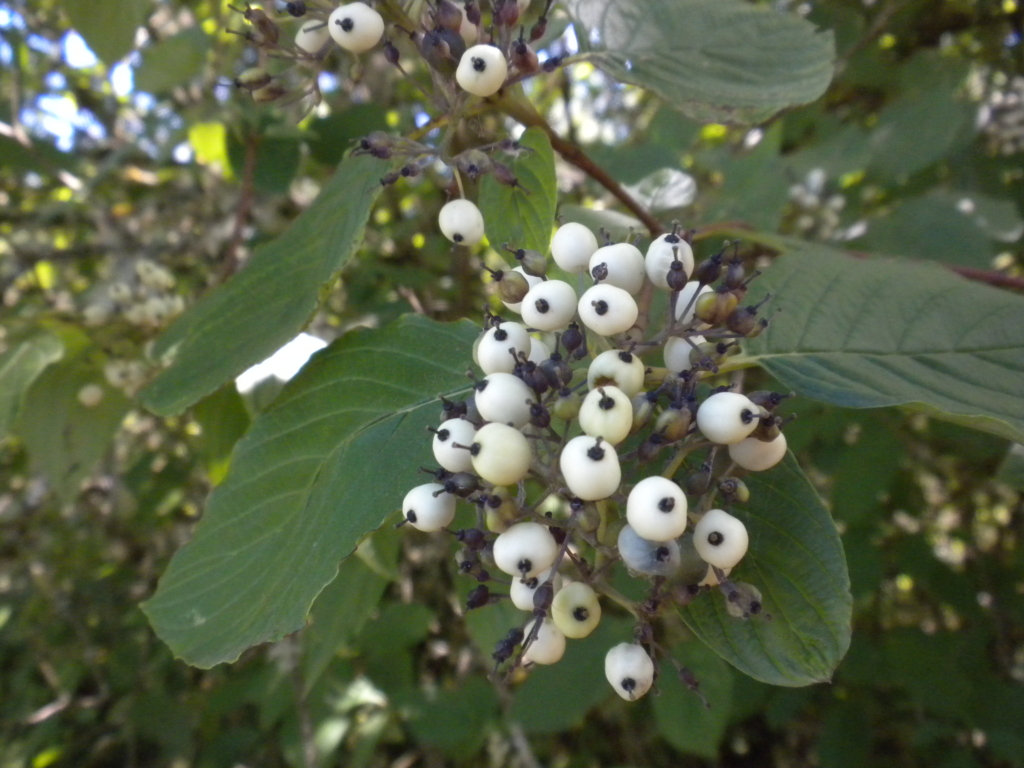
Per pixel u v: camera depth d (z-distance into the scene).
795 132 0.36
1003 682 0.30
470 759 0.35
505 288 0.12
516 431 0.10
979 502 0.41
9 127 0.29
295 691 0.31
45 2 0.39
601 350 0.11
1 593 0.47
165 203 0.36
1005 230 0.29
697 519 0.10
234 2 0.26
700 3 0.16
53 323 0.21
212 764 0.39
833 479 0.30
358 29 0.13
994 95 0.41
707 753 0.24
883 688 0.34
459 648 0.38
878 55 0.36
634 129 0.45
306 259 0.15
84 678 0.46
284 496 0.13
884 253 0.28
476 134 0.14
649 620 0.10
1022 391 0.11
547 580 0.10
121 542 0.47
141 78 0.25
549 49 0.20
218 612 0.12
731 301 0.10
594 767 0.38
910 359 0.12
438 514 0.11
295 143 0.24
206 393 0.14
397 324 0.14
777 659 0.11
